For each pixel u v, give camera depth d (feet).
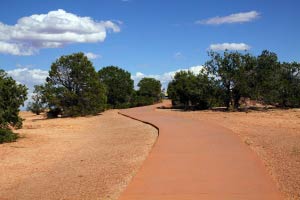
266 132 69.87
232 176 34.45
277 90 151.33
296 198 28.48
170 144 54.13
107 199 30.83
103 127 101.19
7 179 42.47
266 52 144.25
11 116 75.61
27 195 34.78
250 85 145.48
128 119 117.70
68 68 148.56
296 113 124.57
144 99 237.04
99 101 152.25
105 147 61.93
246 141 57.41
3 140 71.82
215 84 147.64
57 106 146.41
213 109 154.81
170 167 38.83
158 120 100.58
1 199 34.19
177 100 184.03
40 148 64.18
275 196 28.50
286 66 158.20
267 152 47.83
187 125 82.17
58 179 40.09
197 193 29.63
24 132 90.17
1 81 74.54
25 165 49.98
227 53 143.84
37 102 172.35
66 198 32.32
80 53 150.61
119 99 218.79
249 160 41.32
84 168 44.78
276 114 122.42
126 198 29.09
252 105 169.37
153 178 34.60
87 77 149.69
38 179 41.11
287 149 49.65
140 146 59.72
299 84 156.97
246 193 29.27
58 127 104.68
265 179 33.22
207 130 70.64
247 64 143.43
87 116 146.92
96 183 36.52
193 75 182.70
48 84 148.25
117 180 37.06
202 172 36.29
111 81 213.87
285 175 35.40
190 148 50.11
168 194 29.66
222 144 52.90
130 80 222.48
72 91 149.38
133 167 43.09
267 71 142.72
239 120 100.22
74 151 59.82
